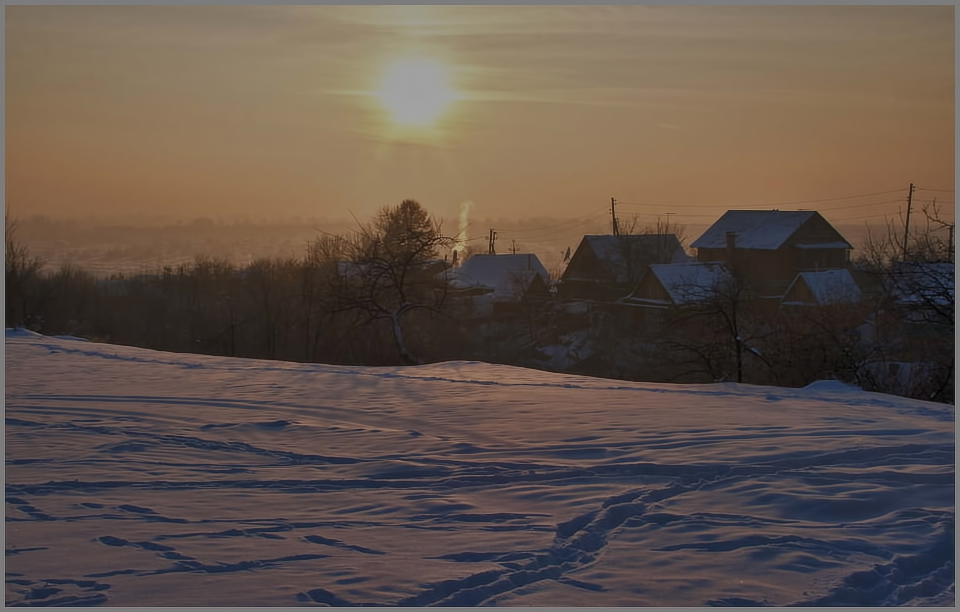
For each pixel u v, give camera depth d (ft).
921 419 47.60
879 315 93.56
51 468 34.32
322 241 150.20
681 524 27.45
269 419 46.96
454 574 22.48
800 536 26.05
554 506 29.50
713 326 97.81
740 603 20.97
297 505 29.55
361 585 21.63
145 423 44.96
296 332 151.02
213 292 174.19
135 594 20.76
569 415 48.80
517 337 163.63
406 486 32.45
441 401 54.29
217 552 24.08
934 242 83.92
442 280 134.62
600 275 192.85
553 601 20.95
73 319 165.17
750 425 45.27
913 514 28.37
